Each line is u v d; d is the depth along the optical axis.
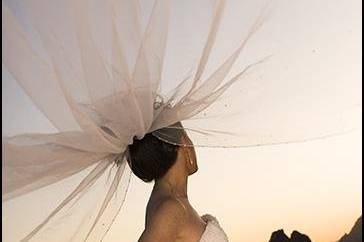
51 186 1.33
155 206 1.34
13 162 1.17
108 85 1.20
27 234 1.30
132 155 1.37
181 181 1.40
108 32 1.15
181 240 1.33
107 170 1.39
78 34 1.10
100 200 1.38
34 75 1.09
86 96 1.19
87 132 1.20
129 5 1.16
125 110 1.24
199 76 1.33
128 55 1.21
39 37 1.08
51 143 1.20
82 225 1.37
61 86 1.12
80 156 1.24
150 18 1.20
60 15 1.07
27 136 1.19
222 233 1.41
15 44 1.04
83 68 1.15
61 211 1.36
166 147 1.37
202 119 1.37
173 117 1.33
